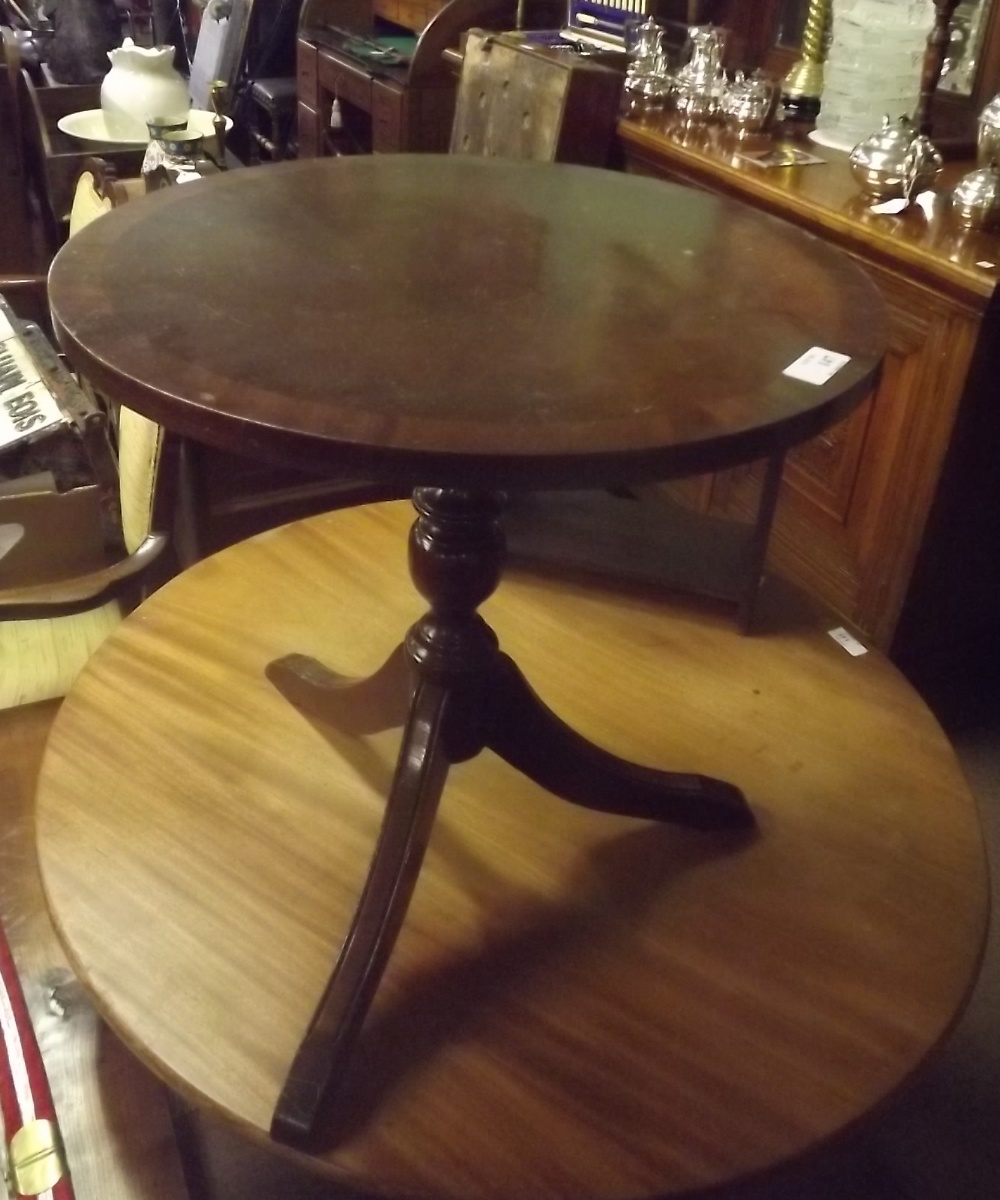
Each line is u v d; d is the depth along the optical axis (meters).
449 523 0.85
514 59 1.68
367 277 0.79
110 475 1.34
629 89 1.72
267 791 1.02
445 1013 0.85
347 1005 0.81
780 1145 0.77
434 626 0.91
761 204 1.44
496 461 0.60
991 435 1.34
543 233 0.90
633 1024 0.85
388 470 0.60
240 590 1.25
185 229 0.85
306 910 0.92
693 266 0.86
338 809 1.01
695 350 0.72
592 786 0.98
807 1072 0.82
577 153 1.64
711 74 1.67
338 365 0.67
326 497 1.75
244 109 2.76
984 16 1.51
